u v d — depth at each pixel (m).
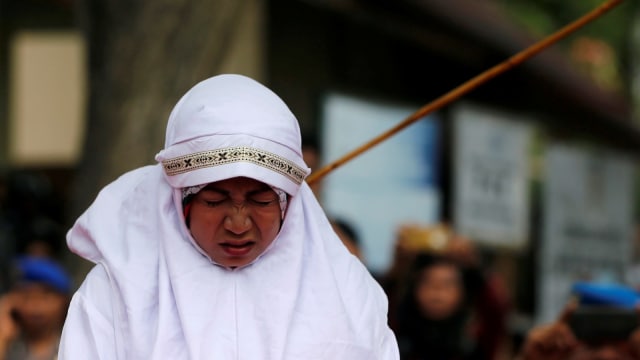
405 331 6.95
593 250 12.70
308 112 9.91
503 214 11.11
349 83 10.40
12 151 11.09
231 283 3.31
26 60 11.05
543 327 6.11
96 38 6.58
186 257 3.30
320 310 3.33
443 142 10.55
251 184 3.23
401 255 7.90
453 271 6.98
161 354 3.21
